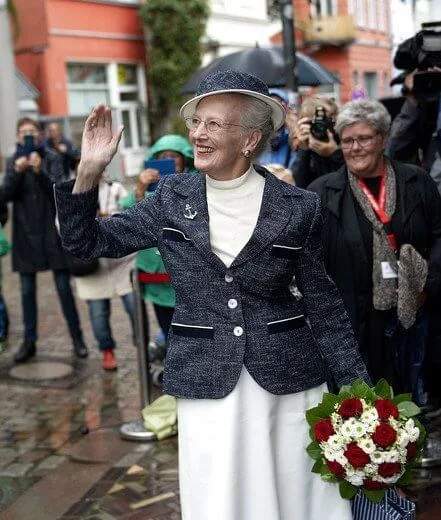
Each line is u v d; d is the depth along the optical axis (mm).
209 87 2291
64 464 4344
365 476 2287
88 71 22781
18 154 6215
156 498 3859
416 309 3486
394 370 3594
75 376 6012
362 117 3439
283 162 5320
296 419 2447
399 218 3498
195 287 2367
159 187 2486
